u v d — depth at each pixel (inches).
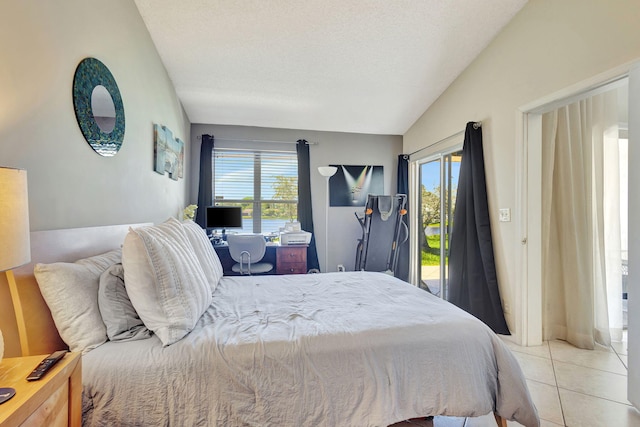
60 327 39.3
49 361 29.8
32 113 42.9
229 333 45.4
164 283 44.9
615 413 58.4
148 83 87.7
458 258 108.3
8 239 27.2
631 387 58.9
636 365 57.9
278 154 156.3
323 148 159.0
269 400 40.2
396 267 149.8
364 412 41.9
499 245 95.0
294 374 41.3
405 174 158.4
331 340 44.3
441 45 98.3
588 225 88.6
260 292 69.1
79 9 53.4
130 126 75.0
